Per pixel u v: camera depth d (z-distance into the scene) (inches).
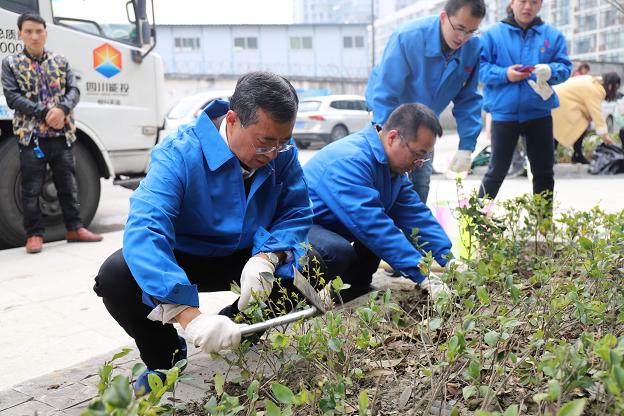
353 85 1451.8
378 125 123.3
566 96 326.3
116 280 82.8
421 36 148.6
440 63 151.3
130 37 234.1
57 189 205.2
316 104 676.7
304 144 700.7
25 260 184.2
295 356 77.4
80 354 110.8
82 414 46.7
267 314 79.7
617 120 578.2
